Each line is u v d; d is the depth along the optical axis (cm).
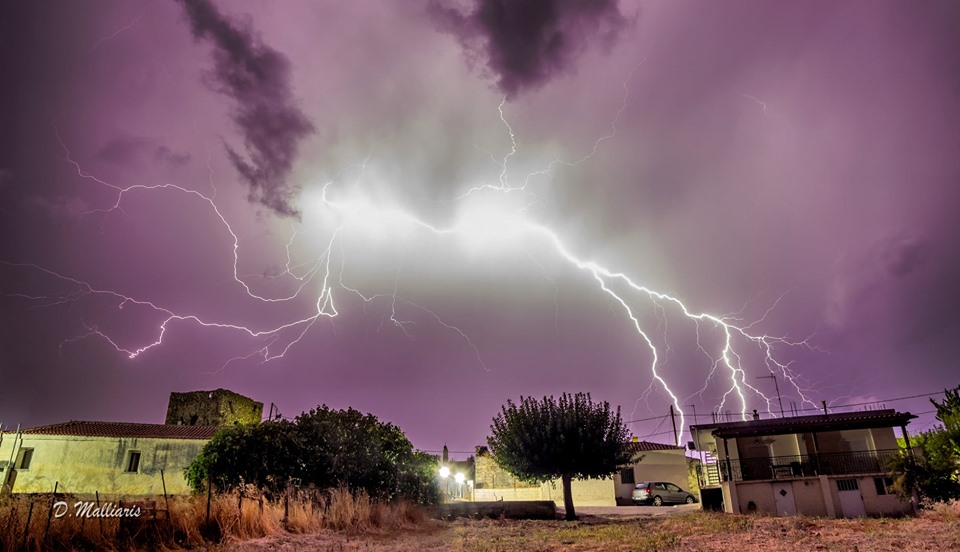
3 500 1008
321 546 1244
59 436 2791
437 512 2139
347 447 1986
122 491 2736
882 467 2058
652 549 1120
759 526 1487
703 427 2494
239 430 1948
